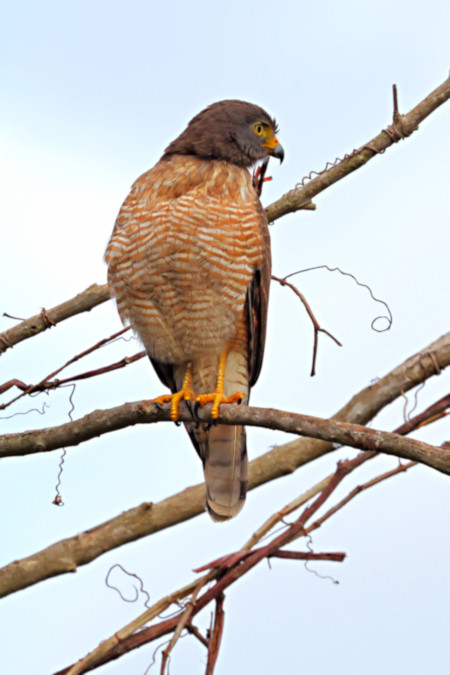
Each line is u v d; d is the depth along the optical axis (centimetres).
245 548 895
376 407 932
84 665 821
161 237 1000
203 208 1005
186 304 1029
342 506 909
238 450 1050
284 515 907
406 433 912
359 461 905
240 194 1039
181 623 823
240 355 1084
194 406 981
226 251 1007
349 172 1063
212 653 833
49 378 991
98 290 1049
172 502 967
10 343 1030
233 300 1027
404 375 920
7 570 916
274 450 1000
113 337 1030
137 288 1030
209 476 1045
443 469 704
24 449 888
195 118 1139
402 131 1055
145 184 1042
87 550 929
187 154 1088
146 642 830
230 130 1098
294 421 775
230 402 983
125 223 1028
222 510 1025
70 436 880
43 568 915
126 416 884
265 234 1048
